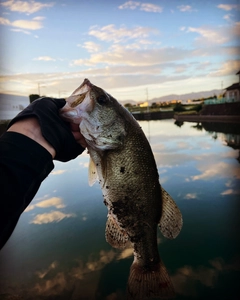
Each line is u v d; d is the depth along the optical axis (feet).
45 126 0.81
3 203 0.63
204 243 2.86
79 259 2.69
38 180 0.71
